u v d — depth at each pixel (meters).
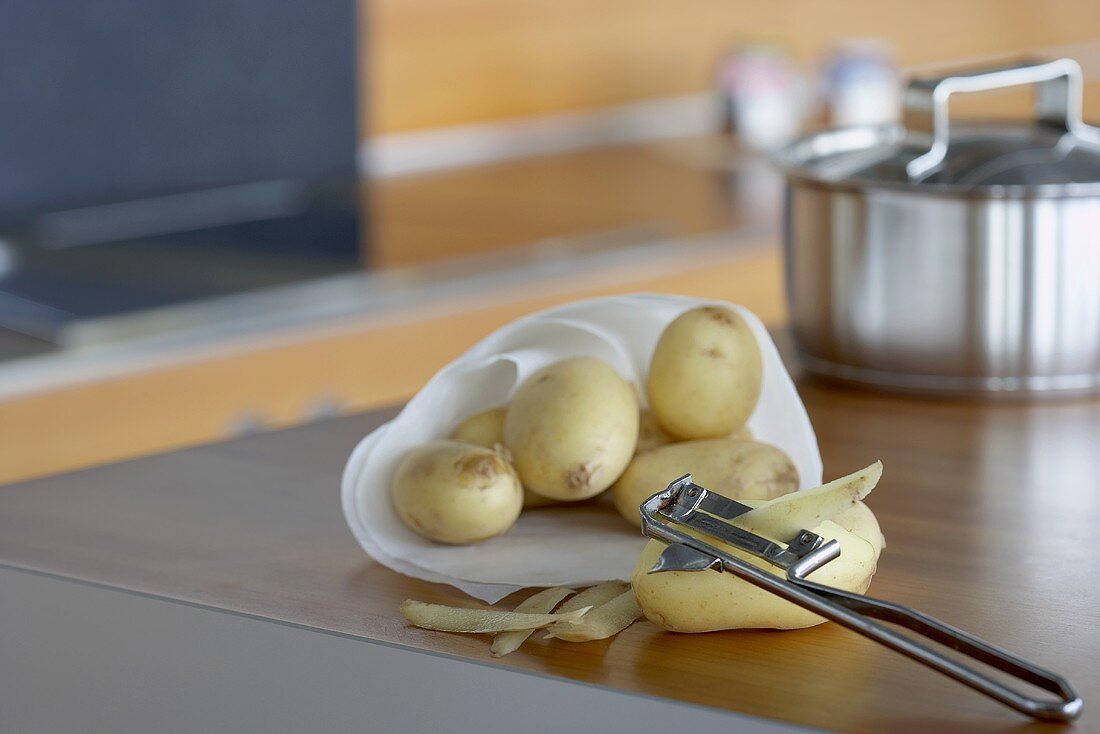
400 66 3.65
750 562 1.06
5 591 1.16
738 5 4.48
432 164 3.76
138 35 3.11
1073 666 1.06
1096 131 1.48
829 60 4.20
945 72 1.47
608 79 4.16
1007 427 1.39
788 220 1.50
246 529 1.23
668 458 1.19
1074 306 1.42
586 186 3.49
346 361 2.43
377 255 2.73
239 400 2.31
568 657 1.07
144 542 1.21
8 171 2.96
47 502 1.27
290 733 1.05
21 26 2.92
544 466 1.18
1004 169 1.41
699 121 4.34
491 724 1.03
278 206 3.22
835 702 1.02
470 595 1.14
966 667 1.00
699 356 1.20
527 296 2.66
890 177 1.43
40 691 1.11
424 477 1.17
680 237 2.90
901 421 1.40
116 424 2.18
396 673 1.07
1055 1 5.66
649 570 1.06
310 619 1.11
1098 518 1.23
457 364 1.20
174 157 3.21
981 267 1.41
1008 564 1.17
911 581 1.15
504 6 3.87
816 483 1.22
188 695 1.08
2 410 2.06
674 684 1.04
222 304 2.35
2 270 2.61
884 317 1.44
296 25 3.39
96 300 2.37
